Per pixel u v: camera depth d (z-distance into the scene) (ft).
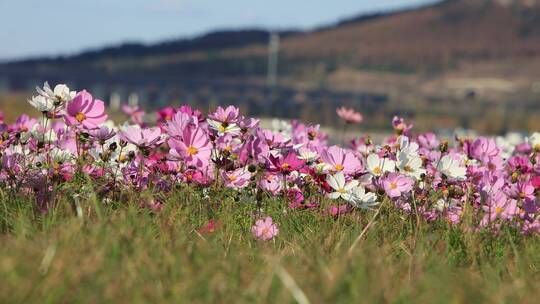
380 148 18.67
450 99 497.05
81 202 14.42
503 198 16.51
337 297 9.39
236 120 17.47
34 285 9.03
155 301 9.19
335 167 17.08
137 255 10.75
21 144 17.75
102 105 16.33
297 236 14.53
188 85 481.87
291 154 16.60
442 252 13.53
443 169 17.40
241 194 17.12
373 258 11.65
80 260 10.16
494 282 11.42
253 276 10.61
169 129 15.88
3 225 13.41
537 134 20.10
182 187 16.44
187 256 10.91
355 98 479.41
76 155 18.58
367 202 15.93
